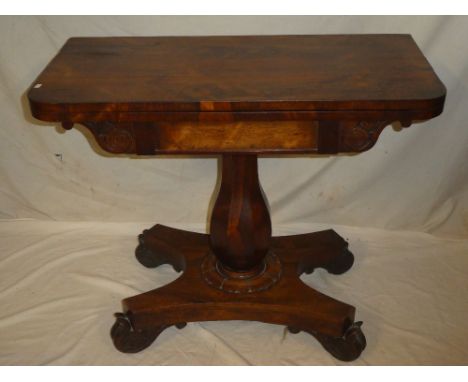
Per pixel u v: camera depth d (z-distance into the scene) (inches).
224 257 60.6
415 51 52.1
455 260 71.8
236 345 61.1
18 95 70.7
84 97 44.4
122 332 58.2
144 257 71.1
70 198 79.3
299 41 56.1
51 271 71.4
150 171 76.3
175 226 79.9
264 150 47.2
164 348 60.7
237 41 56.6
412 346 60.1
